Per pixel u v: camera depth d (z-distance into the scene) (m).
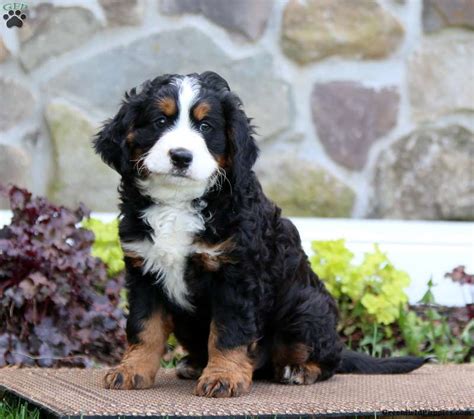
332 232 2.56
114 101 2.61
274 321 1.94
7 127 2.59
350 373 2.10
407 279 2.40
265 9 2.60
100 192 2.61
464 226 2.62
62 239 2.19
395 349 2.38
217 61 2.61
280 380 1.97
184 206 1.85
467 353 2.36
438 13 2.62
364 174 2.63
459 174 2.64
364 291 2.40
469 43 2.63
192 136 1.83
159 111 1.85
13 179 2.59
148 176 1.85
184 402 1.76
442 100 2.63
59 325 2.18
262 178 2.61
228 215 1.84
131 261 1.88
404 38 2.62
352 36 2.61
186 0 2.60
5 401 1.88
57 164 2.59
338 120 2.62
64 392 1.82
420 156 2.63
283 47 2.61
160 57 2.61
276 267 1.92
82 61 2.60
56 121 2.59
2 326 2.17
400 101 2.63
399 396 1.85
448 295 2.54
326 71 2.62
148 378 1.87
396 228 2.59
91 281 2.23
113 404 1.73
